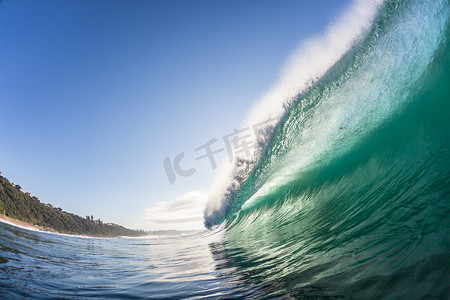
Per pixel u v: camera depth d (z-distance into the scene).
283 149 8.76
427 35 5.02
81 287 3.27
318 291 2.22
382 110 5.52
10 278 3.09
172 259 5.90
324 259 2.96
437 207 2.57
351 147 6.21
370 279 2.06
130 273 4.40
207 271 3.97
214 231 12.65
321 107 7.43
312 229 4.80
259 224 8.20
